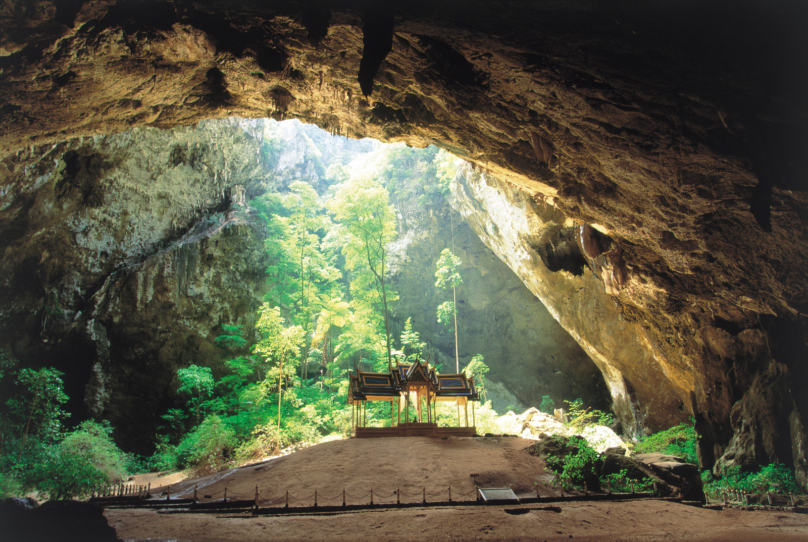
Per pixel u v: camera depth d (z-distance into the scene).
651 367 23.42
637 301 18.73
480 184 28.38
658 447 20.11
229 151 32.50
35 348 24.19
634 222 15.11
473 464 13.17
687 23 8.39
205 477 14.85
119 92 11.98
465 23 9.54
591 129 11.98
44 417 19.72
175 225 30.73
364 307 30.91
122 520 9.48
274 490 11.91
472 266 38.84
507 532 8.48
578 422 20.72
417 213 40.25
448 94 12.36
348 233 31.20
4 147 12.37
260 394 24.08
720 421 17.33
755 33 8.26
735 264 14.36
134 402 26.00
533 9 8.81
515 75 11.02
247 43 10.87
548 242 25.14
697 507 11.36
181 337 27.72
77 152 23.44
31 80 10.81
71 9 9.67
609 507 10.28
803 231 12.10
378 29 9.22
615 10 8.48
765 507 11.80
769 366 15.31
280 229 34.16
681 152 11.44
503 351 37.22
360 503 10.85
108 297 26.03
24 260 23.48
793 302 14.09
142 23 10.20
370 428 17.08
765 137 10.31
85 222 25.06
